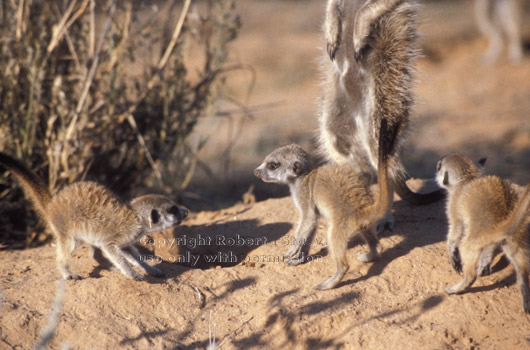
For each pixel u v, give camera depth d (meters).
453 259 8.28
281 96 32.84
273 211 10.95
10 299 7.84
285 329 7.72
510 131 22.80
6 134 11.85
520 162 19.47
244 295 8.29
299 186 9.03
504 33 34.00
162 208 8.54
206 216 11.46
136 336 7.50
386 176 7.85
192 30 13.32
